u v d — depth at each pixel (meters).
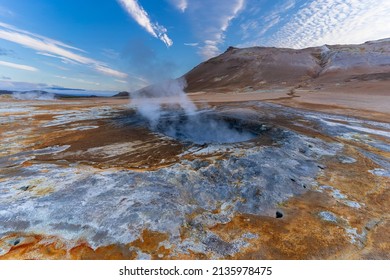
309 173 6.57
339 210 4.93
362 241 4.05
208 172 6.35
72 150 8.78
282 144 8.70
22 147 9.21
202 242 4.03
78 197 5.14
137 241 3.98
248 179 6.05
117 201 4.98
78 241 3.99
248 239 4.11
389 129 11.35
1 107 20.17
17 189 5.57
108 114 17.25
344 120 13.37
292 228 4.39
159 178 5.97
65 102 28.73
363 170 6.80
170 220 4.45
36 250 3.81
